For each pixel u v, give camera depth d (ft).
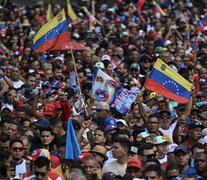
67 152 105.40
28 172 104.32
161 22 260.42
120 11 282.36
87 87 148.97
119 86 143.02
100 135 114.52
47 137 115.85
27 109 133.80
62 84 155.84
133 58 186.60
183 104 141.59
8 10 285.02
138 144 117.91
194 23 277.64
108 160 110.83
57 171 104.94
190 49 222.07
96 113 131.44
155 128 124.26
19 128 123.95
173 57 202.69
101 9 291.79
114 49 211.20
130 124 129.59
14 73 167.63
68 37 141.69
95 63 181.78
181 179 92.38
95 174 98.84
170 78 130.93
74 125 119.44
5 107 140.46
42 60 199.00
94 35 229.25
